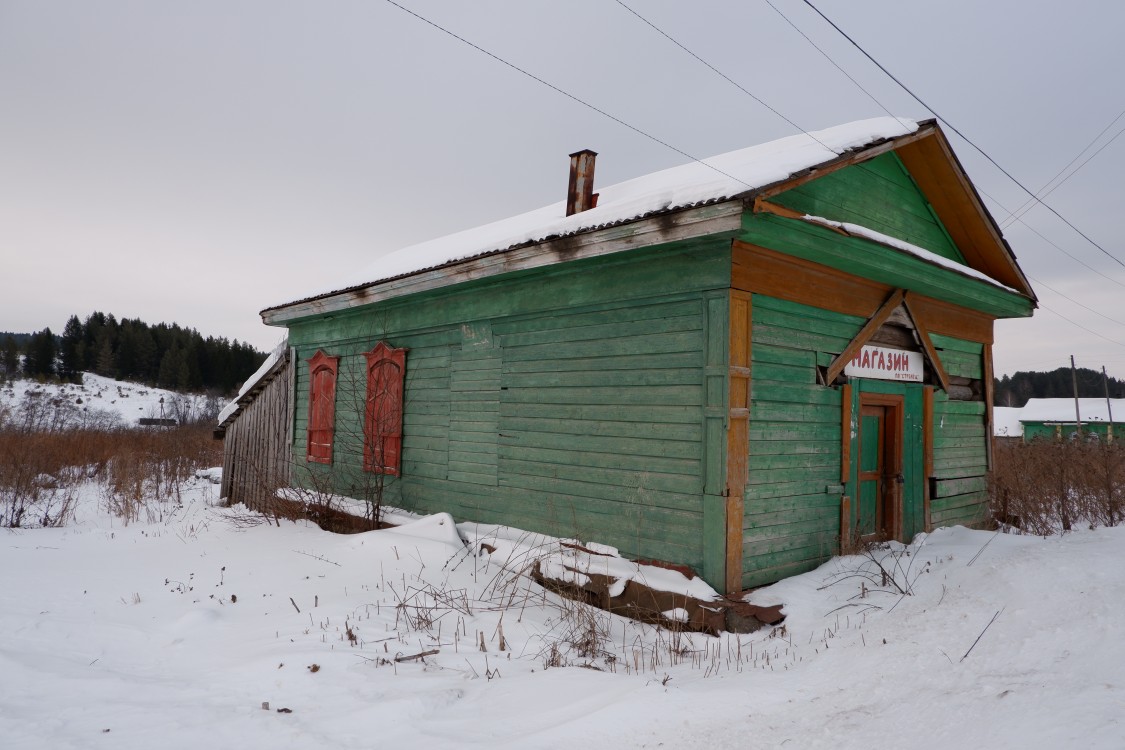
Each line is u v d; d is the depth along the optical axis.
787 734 3.33
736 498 5.80
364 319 10.32
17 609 6.12
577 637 5.30
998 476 9.96
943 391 8.62
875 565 6.49
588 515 6.88
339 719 3.74
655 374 6.36
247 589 6.77
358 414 9.83
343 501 9.91
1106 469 9.59
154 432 25.27
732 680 4.23
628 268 6.62
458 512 8.44
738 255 5.85
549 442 7.34
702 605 5.52
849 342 7.11
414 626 5.45
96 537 9.83
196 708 3.98
